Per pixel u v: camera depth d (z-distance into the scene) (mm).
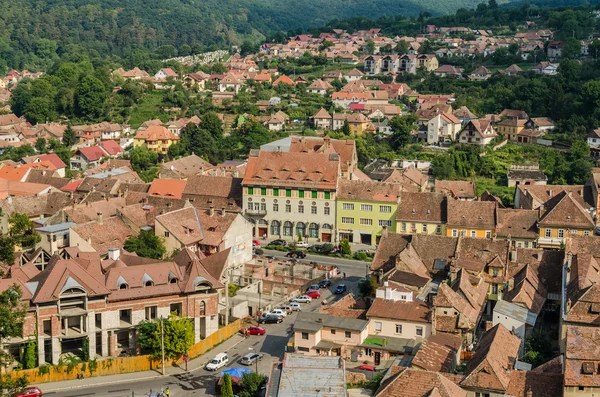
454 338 121062
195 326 136625
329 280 169500
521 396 100688
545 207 189125
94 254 146375
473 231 183625
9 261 136000
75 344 133250
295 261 180000
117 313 130250
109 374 125875
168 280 135875
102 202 186875
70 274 127125
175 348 128000
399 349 121562
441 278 150000
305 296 156625
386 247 157250
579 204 187875
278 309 148125
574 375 99188
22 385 108938
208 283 136750
